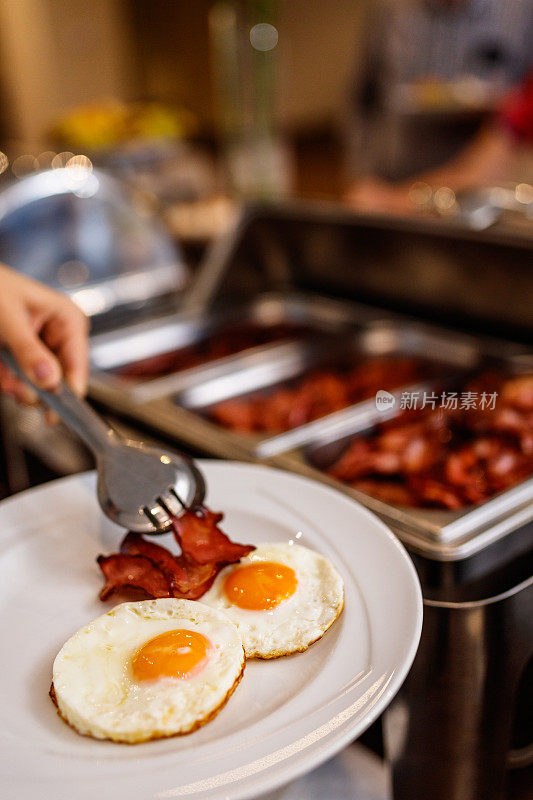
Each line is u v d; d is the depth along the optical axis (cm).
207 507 72
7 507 73
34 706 59
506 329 106
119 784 53
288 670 60
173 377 102
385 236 118
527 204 117
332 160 294
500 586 66
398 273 119
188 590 64
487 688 67
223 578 65
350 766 73
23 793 53
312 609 62
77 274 128
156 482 69
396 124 189
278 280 139
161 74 325
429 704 67
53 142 209
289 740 54
